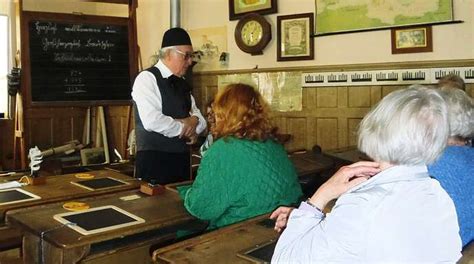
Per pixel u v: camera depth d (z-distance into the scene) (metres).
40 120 5.27
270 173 1.78
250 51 4.30
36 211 1.82
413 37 3.46
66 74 4.47
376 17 3.62
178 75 3.04
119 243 1.84
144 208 1.90
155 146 2.90
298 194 1.89
